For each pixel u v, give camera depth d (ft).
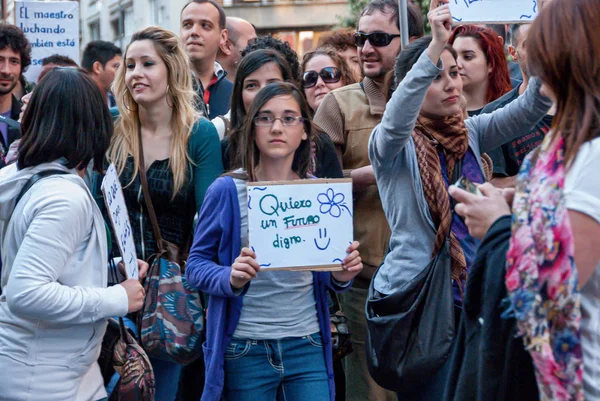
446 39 16.52
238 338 17.20
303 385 17.21
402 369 17.12
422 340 16.98
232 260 17.24
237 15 122.62
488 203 11.48
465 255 17.42
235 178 17.51
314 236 16.72
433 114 17.79
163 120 21.15
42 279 14.46
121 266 18.06
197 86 25.23
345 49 32.68
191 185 20.89
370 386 23.27
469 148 18.31
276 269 16.57
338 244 16.78
